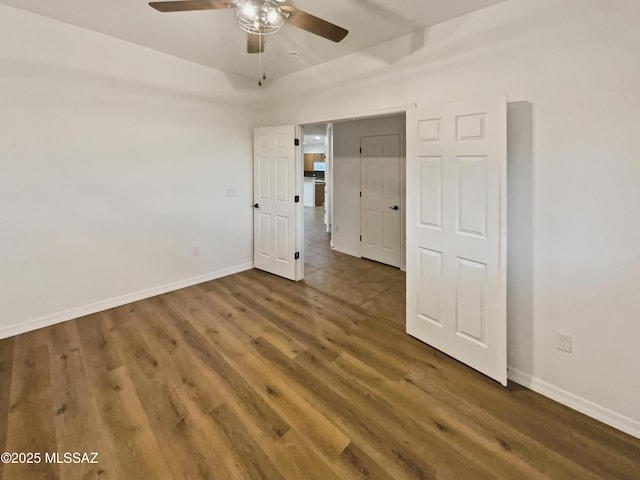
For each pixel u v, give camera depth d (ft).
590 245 6.25
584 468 5.18
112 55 10.16
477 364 7.63
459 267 7.80
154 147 11.50
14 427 5.87
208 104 12.78
